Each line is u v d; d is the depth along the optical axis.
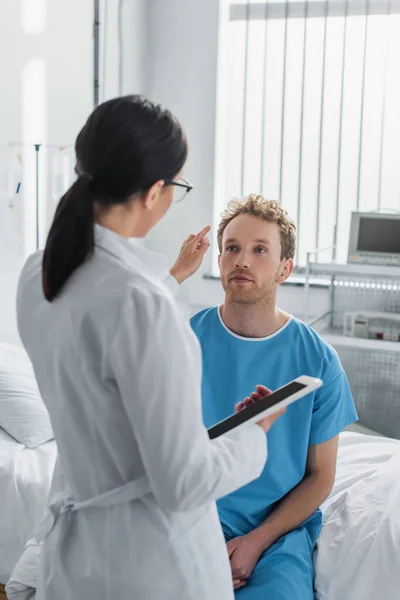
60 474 1.19
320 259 3.67
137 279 1.00
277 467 1.54
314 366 1.55
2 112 2.78
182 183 1.07
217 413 1.57
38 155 2.99
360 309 3.46
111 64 3.46
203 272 3.84
